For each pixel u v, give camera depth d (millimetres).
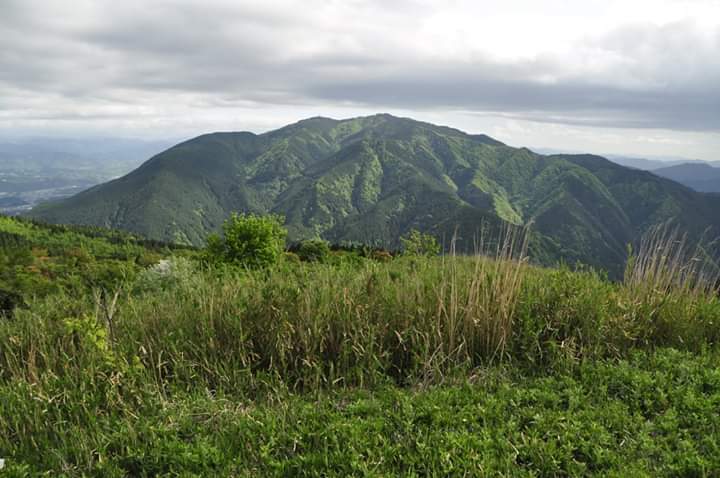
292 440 3346
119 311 5500
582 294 5398
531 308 5145
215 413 3729
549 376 4422
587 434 3342
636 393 3914
